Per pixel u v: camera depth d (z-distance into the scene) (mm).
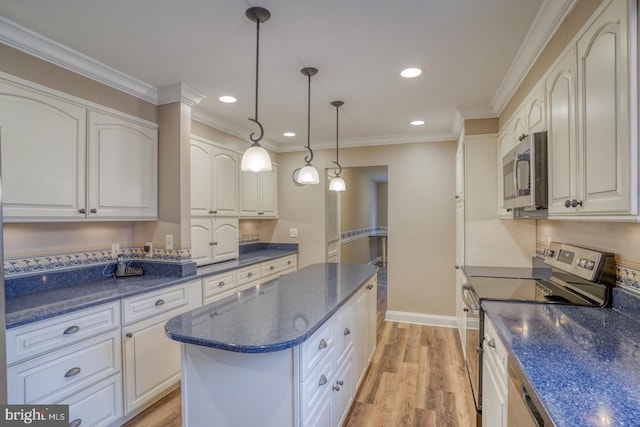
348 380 2152
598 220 1249
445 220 4082
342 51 2113
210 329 1443
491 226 3037
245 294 2059
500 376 1463
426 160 4156
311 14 1724
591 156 1291
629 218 1073
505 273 2635
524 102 2182
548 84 1734
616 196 1125
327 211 4707
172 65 2309
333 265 3238
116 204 2424
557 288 2121
